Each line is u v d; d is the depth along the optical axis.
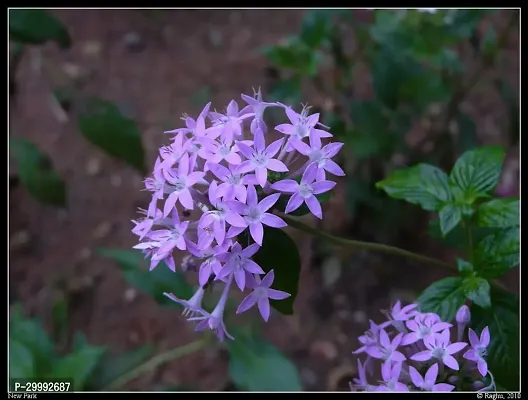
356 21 0.36
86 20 0.51
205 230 0.20
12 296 0.40
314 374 0.37
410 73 0.34
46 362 0.28
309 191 0.21
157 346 0.38
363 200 0.37
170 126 0.45
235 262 0.20
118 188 0.43
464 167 0.26
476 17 0.33
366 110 0.35
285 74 0.41
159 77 0.48
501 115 0.43
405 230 0.39
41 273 0.41
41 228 0.42
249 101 0.23
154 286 0.30
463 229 0.28
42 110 0.46
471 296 0.24
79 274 0.41
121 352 0.38
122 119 0.34
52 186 0.35
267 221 0.20
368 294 0.39
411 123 0.38
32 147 0.35
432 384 0.22
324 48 0.40
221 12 0.51
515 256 0.24
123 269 0.30
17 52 0.37
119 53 0.49
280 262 0.23
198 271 0.23
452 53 0.35
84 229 0.42
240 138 0.22
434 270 0.39
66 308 0.39
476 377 0.23
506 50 0.43
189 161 0.21
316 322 0.39
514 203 0.25
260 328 0.38
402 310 0.24
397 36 0.33
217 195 0.20
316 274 0.40
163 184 0.22
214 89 0.46
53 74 0.47
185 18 0.51
